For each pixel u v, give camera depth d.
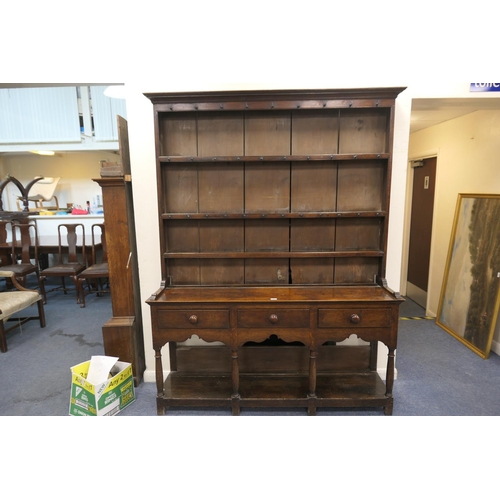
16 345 2.93
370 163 1.97
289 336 1.81
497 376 2.37
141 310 2.34
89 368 2.04
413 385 2.25
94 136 4.20
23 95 4.11
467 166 2.93
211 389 2.05
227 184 2.00
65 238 4.54
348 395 1.95
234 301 1.78
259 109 1.83
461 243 2.98
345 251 2.01
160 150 1.93
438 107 2.43
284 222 2.04
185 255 2.00
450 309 3.09
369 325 1.80
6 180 4.27
